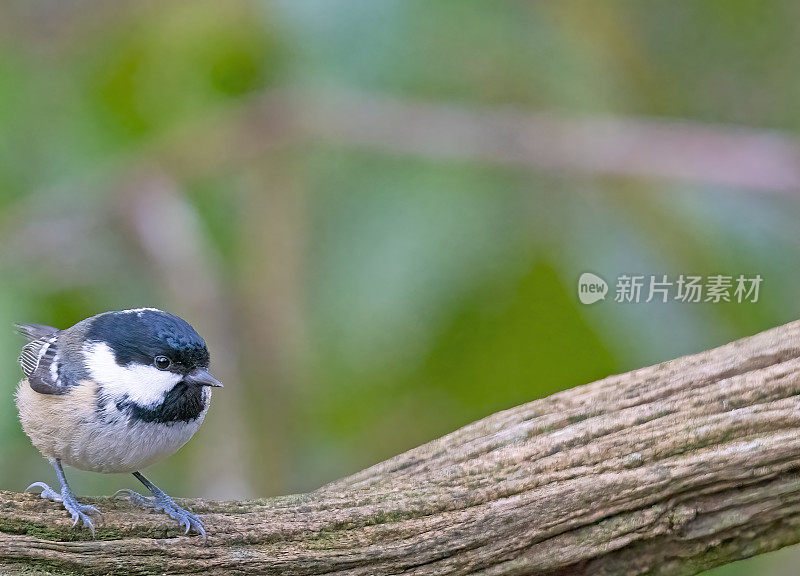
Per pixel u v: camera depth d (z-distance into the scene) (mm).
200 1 10203
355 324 9617
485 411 9648
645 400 6953
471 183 9891
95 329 7102
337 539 6445
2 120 10039
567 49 10281
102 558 6184
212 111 10320
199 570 6305
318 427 9898
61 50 10289
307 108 10227
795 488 6473
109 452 6973
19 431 9266
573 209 9938
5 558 6066
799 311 9312
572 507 6492
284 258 10133
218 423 9781
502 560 6512
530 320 9484
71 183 10133
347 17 9828
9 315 9477
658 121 10156
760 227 9719
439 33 10047
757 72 11281
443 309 9453
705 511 6543
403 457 7223
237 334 9969
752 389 6711
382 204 9883
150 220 10031
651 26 10883
